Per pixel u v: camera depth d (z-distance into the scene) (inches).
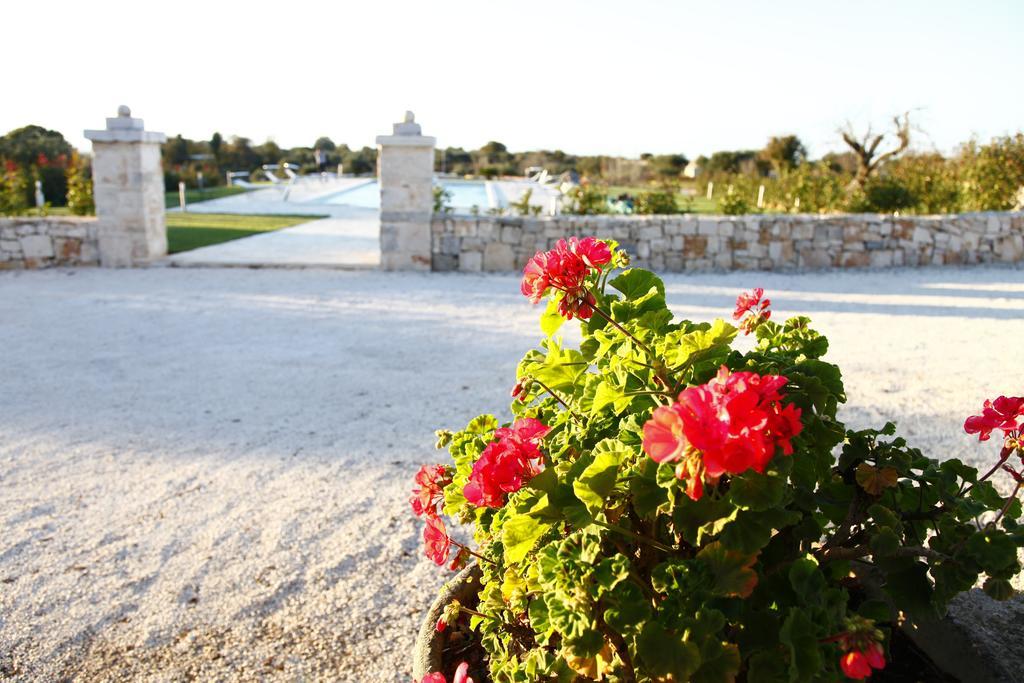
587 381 72.8
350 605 118.0
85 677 102.8
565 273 65.7
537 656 63.8
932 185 559.8
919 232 435.2
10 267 427.8
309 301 347.9
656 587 56.0
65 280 397.1
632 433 66.2
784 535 64.2
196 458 172.2
